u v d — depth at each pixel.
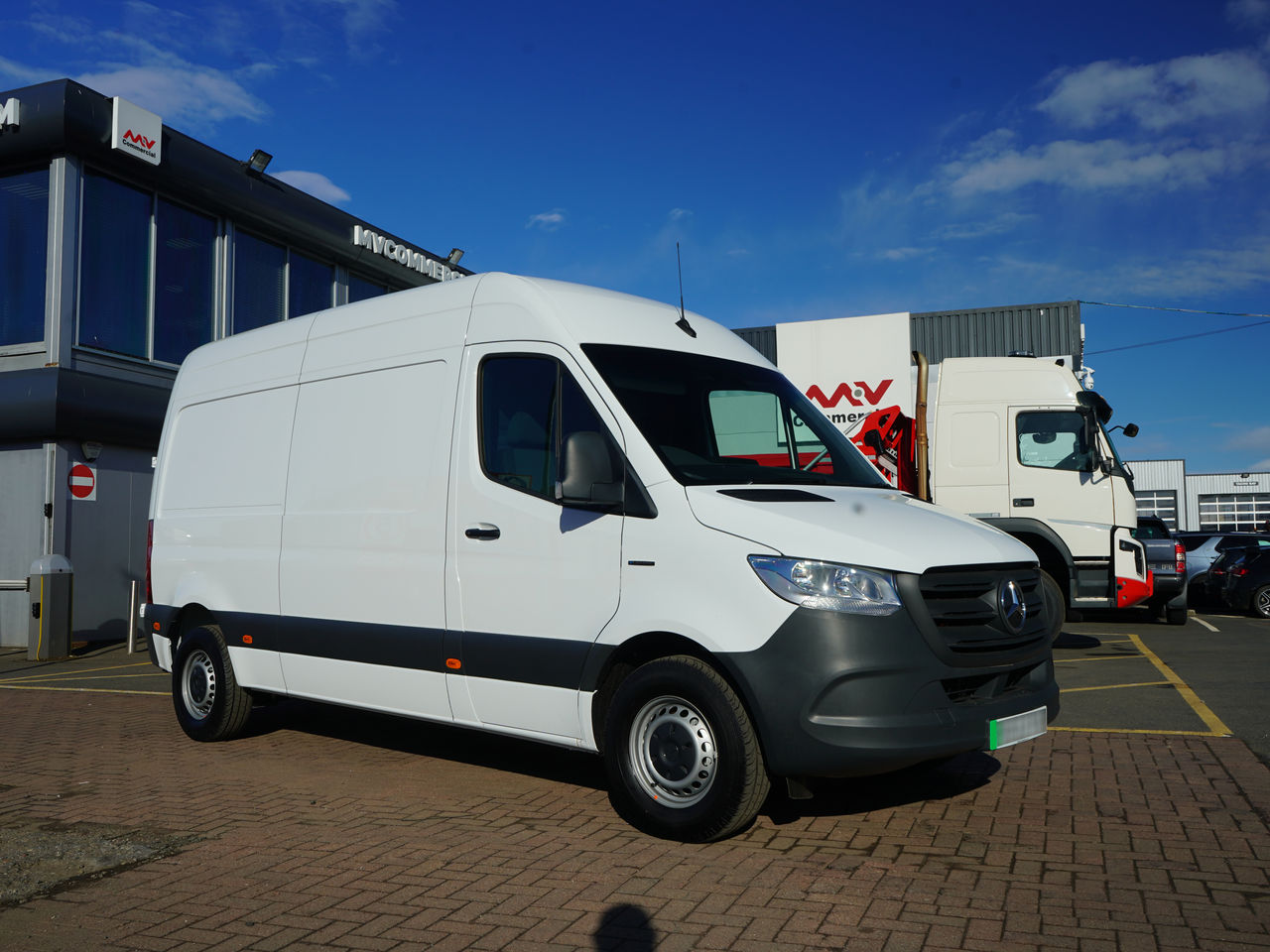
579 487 4.92
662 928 3.83
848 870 4.41
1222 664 10.90
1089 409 11.43
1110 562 11.27
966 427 11.80
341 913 4.05
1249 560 18.19
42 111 14.68
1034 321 21.80
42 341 15.09
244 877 4.51
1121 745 6.77
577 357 5.41
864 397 11.88
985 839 4.82
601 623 5.07
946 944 3.63
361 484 6.34
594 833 5.03
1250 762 6.26
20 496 14.91
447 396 5.94
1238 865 4.40
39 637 13.47
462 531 5.70
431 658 5.82
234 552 7.23
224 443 7.52
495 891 4.26
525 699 5.38
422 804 5.66
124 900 4.25
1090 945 3.61
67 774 6.56
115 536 15.61
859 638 4.45
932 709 4.54
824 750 4.41
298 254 19.94
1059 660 11.28
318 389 6.79
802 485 5.42
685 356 5.83
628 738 4.96
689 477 5.03
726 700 4.62
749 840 4.86
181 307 17.17
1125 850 4.62
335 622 6.41
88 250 15.45
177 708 7.77
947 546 4.80
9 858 4.80
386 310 6.50
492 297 5.89
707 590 4.71
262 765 6.75
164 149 16.14
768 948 3.63
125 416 15.37
